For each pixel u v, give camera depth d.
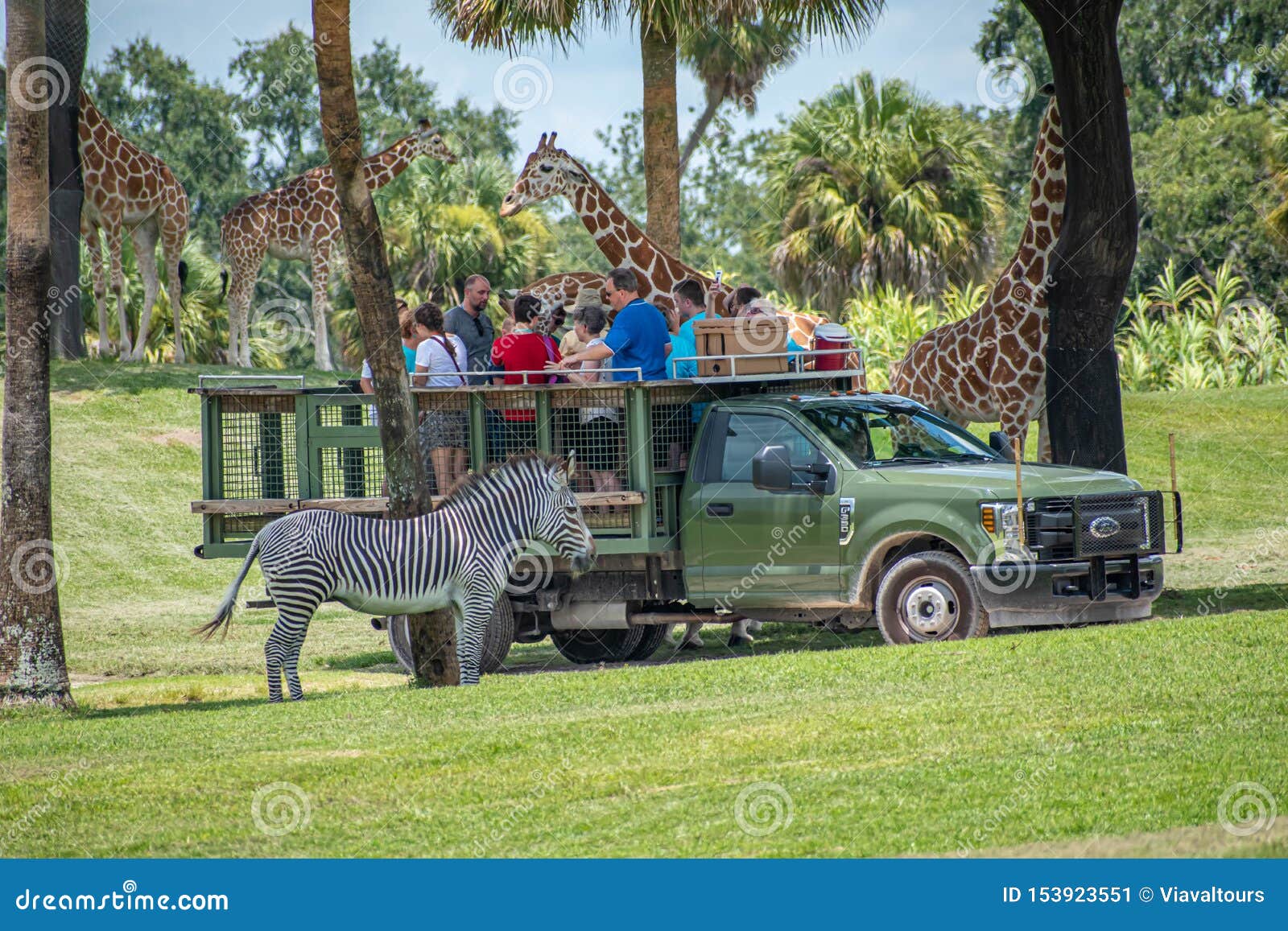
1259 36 37.81
